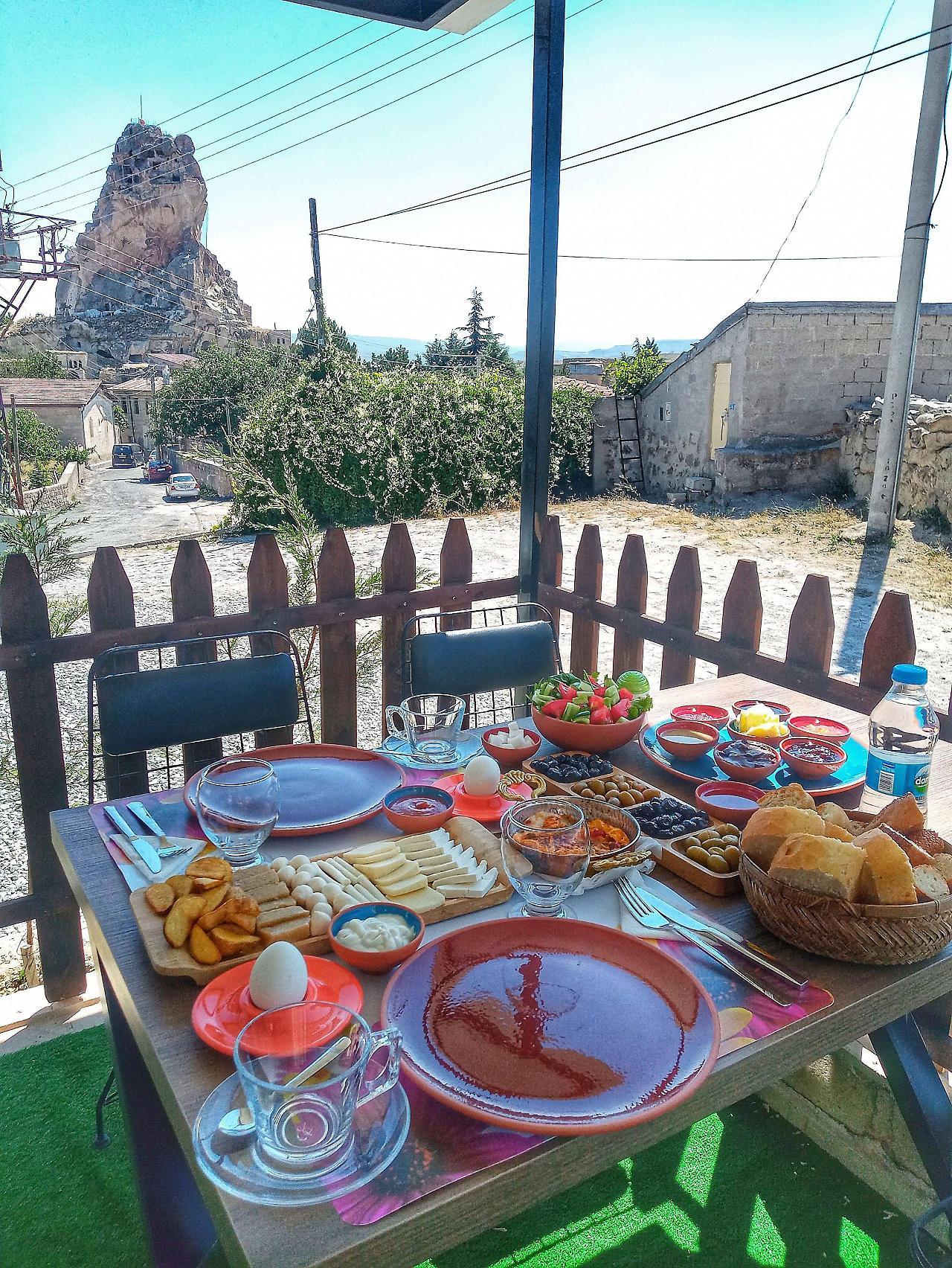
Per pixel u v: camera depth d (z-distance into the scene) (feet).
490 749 5.33
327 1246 2.13
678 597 9.46
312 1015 2.79
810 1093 6.36
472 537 33.81
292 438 36.96
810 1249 5.46
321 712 9.93
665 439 47.01
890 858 3.32
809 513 37.96
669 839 4.28
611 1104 2.57
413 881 3.78
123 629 8.26
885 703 5.20
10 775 11.37
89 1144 6.30
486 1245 5.52
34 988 8.51
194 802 4.65
